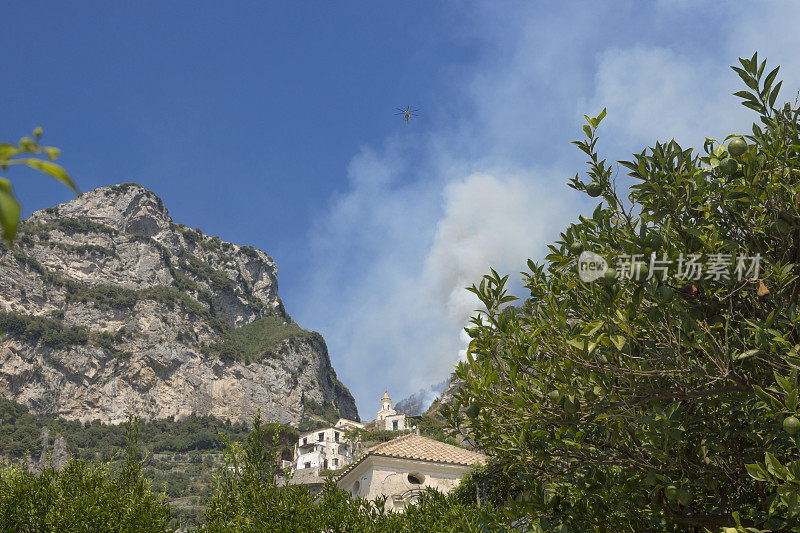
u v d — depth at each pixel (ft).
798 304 18.76
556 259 21.85
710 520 19.84
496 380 20.21
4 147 5.15
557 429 21.03
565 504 21.77
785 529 17.66
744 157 18.69
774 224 19.01
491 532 22.13
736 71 19.48
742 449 20.47
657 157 20.72
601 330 19.71
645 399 18.47
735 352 18.26
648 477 19.67
